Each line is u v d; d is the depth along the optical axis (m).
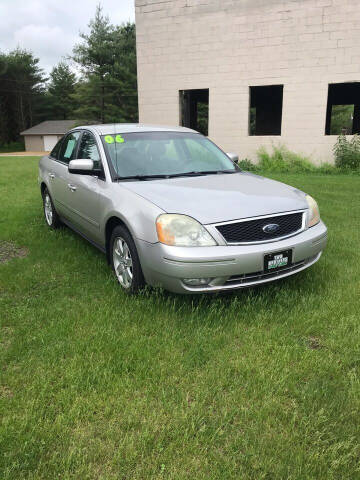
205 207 3.21
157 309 3.28
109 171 3.95
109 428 2.08
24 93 57.19
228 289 3.14
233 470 1.85
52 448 1.97
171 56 14.37
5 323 3.15
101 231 3.97
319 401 2.29
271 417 2.16
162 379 2.47
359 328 3.03
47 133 50.94
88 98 40.25
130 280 3.58
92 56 39.28
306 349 2.79
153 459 1.90
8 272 4.13
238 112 14.02
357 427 2.09
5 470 1.82
